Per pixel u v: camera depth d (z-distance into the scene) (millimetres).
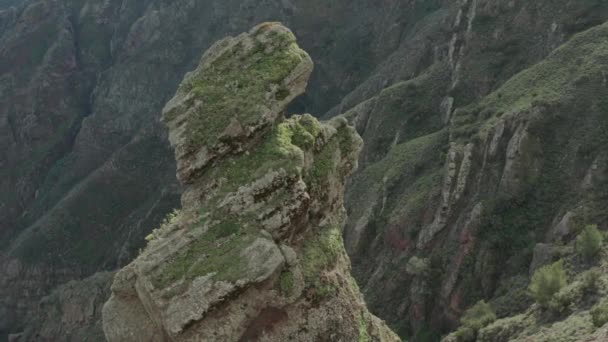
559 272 44125
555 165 65062
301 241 21469
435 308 64125
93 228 146750
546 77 75375
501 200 65000
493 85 92125
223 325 19094
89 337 105250
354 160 24797
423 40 123750
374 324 23297
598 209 57625
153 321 20047
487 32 97625
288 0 183875
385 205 80625
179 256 19672
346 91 161875
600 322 33812
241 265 19250
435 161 80188
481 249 63500
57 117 195625
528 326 42219
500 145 68938
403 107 100688
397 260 72625
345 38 169750
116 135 185500
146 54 198250
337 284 21469
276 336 19734
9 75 199750
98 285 112000
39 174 183250
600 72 68625
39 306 119188
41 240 143500
